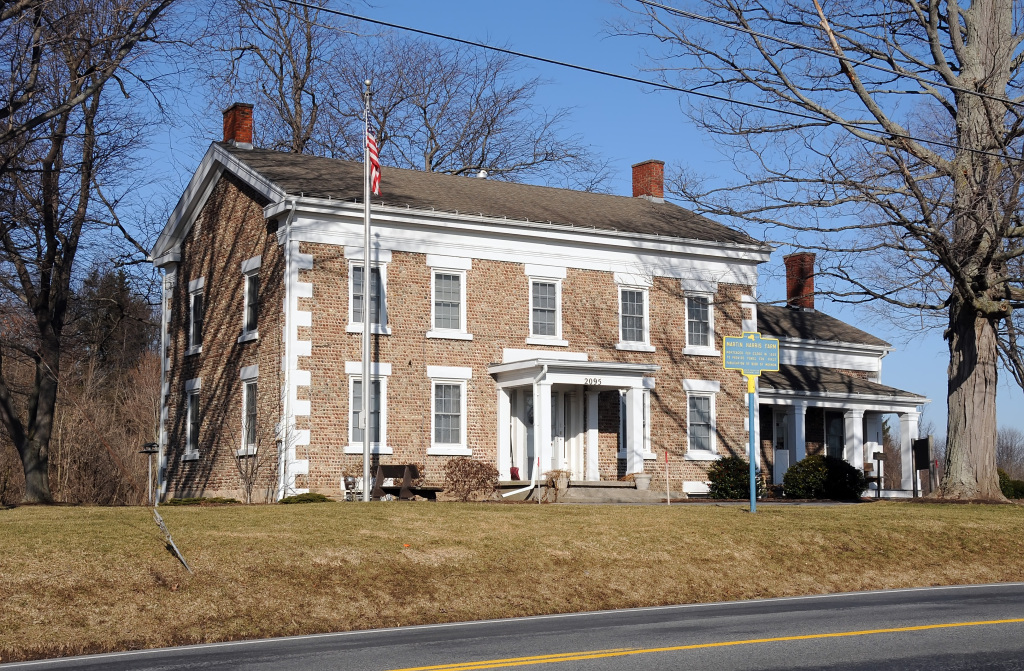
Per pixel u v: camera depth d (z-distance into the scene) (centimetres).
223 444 3247
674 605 1606
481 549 1739
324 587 1524
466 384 3162
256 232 3164
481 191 3581
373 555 1652
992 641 1157
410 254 3122
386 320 3067
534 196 3681
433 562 1659
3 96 2872
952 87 2623
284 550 1628
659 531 1950
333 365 2981
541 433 3047
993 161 2627
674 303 3538
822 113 2916
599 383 3170
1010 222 2614
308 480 2912
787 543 1950
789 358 4347
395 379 3064
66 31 2981
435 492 2998
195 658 1157
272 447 2972
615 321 3428
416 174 3612
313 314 2969
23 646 1265
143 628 1353
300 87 5106
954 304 2955
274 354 3008
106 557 1522
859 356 4591
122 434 4909
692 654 1085
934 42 2891
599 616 1464
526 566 1697
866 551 1969
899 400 4288
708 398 3584
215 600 1445
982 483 2902
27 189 3344
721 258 3634
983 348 2916
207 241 3466
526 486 3045
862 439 4478
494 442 3191
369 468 2708
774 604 1555
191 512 1948
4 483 4194
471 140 5503
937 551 2023
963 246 2625
